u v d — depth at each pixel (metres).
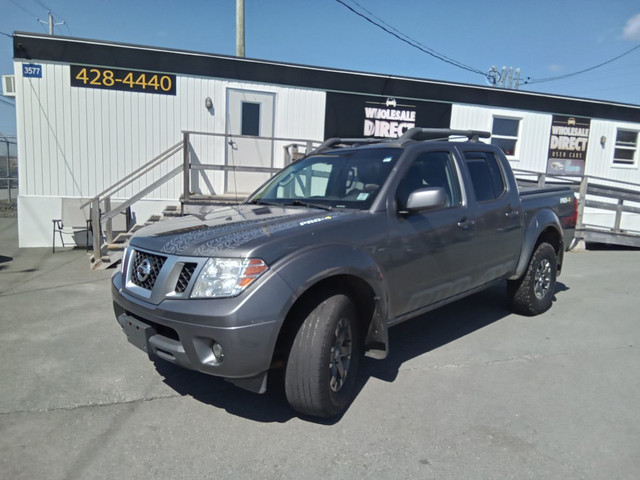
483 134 4.99
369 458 2.70
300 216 3.35
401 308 3.63
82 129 9.36
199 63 9.75
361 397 3.44
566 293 6.63
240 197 8.92
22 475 2.51
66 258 8.54
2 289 6.34
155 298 2.89
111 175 9.60
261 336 2.67
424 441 2.88
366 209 3.46
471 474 2.56
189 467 2.61
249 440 2.88
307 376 2.86
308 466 2.62
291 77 10.36
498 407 3.31
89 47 9.15
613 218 13.77
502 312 5.62
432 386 3.63
